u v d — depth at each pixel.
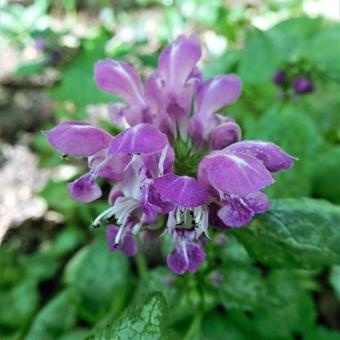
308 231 0.08
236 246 0.09
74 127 0.06
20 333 0.13
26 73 0.15
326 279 0.14
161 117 0.07
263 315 0.12
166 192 0.06
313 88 0.13
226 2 0.22
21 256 0.15
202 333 0.11
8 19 0.18
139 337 0.06
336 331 0.12
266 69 0.13
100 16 0.23
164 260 0.13
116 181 0.07
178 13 0.19
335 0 0.20
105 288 0.12
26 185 0.17
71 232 0.15
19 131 0.19
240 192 0.06
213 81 0.07
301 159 0.11
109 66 0.07
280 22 0.15
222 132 0.07
